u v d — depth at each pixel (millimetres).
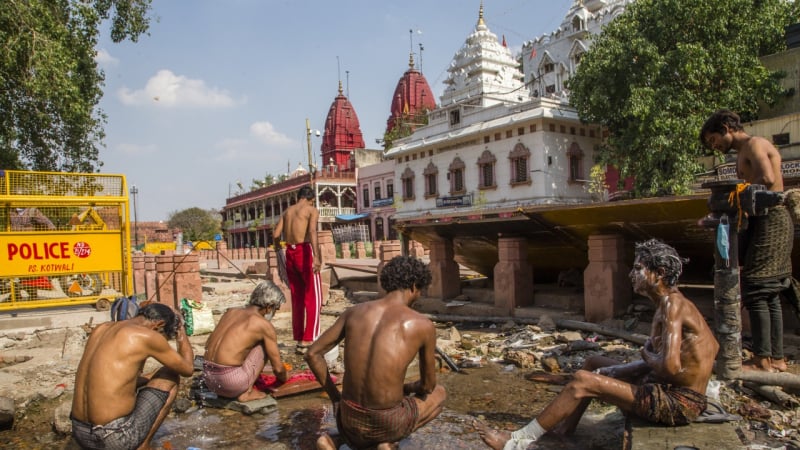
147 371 6184
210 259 33656
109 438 3432
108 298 8609
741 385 4488
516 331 7379
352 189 46562
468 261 10016
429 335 3260
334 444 3582
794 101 19047
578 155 29375
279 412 4707
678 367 3184
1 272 7934
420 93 52594
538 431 3387
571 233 7363
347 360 3275
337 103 57625
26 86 10992
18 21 10703
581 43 35219
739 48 18547
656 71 18922
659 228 6277
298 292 6926
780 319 4531
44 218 8359
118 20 14172
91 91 14305
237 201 62031
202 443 4102
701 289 7578
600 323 6824
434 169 34906
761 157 4305
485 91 33875
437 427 4176
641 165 20312
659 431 3221
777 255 4375
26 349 7199
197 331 8086
